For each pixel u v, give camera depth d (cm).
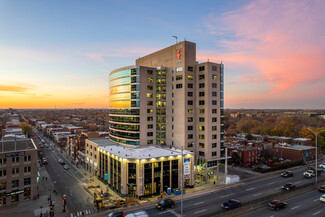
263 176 7619
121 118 8225
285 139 12694
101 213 4691
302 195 5653
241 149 9794
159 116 8138
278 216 4375
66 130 18675
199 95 7562
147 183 5812
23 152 5672
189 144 7519
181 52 7588
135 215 4506
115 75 8675
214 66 7519
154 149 7288
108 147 7588
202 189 6244
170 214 4547
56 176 7838
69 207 5119
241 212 4550
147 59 9425
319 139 12706
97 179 7444
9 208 5166
